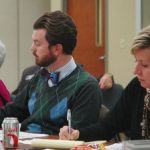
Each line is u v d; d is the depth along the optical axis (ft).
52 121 15.76
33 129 16.17
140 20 37.76
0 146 12.24
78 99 15.56
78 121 15.07
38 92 16.70
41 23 16.26
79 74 16.14
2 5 53.47
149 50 11.73
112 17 42.78
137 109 14.28
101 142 12.89
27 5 54.75
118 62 41.93
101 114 15.92
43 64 16.28
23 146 12.43
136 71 12.32
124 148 9.49
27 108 17.67
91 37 46.37
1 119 17.72
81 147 10.96
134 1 39.24
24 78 26.58
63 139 12.95
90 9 46.39
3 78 53.57
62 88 15.97
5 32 53.72
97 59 45.50
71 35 16.16
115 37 42.34
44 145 12.05
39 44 16.22
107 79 25.77
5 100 20.25
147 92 13.96
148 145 9.18
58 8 51.47
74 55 48.96
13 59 54.24
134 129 14.17
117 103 15.25
